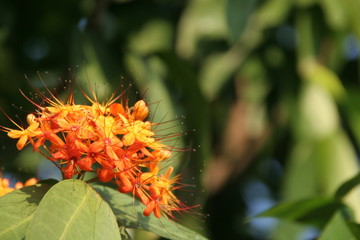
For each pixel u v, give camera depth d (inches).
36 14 300.5
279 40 317.7
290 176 298.7
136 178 153.2
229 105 320.8
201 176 237.6
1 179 173.5
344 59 314.2
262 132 318.3
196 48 292.5
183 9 302.2
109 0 289.7
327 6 296.5
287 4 299.1
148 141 151.7
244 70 309.7
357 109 300.4
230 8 259.3
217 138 323.3
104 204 143.1
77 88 251.8
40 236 128.3
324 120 303.4
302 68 304.8
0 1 297.7
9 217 142.1
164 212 170.1
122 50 281.9
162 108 262.5
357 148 336.8
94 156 146.2
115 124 152.7
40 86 295.3
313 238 215.2
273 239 284.2
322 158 297.4
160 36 297.9
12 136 149.3
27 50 305.0
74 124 148.3
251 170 339.0
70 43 275.7
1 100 293.7
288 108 311.0
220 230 350.9
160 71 280.2
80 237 134.5
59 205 135.6
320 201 205.0
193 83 278.4
